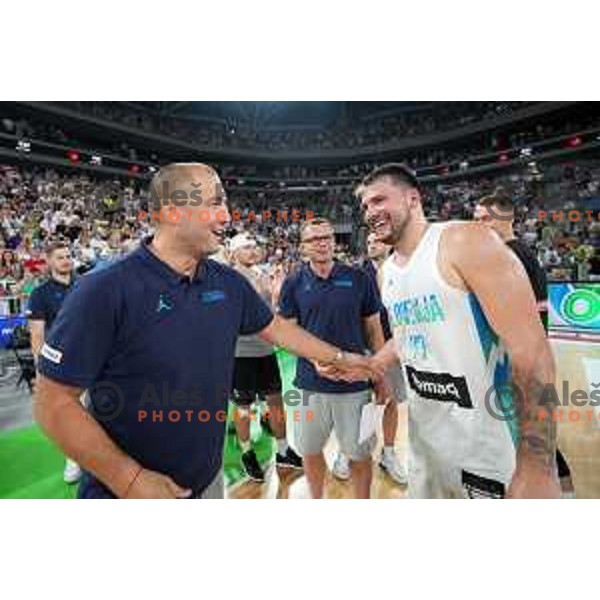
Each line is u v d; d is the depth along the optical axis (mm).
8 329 6551
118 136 15922
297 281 2303
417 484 1589
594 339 5422
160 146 16984
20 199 12102
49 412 1060
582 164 13320
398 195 1390
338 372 1916
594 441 3082
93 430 1076
